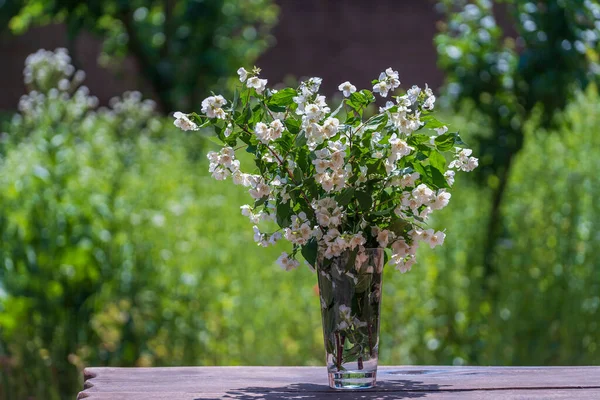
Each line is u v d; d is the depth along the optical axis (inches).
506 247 199.2
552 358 181.2
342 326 85.9
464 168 84.8
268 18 423.2
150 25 386.3
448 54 219.1
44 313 173.6
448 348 187.8
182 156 290.0
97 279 178.5
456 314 191.5
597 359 179.0
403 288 194.2
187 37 380.2
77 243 177.8
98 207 185.5
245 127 83.4
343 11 465.7
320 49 466.0
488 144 215.3
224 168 84.4
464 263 204.8
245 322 183.2
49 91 237.6
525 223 199.0
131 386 89.8
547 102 209.5
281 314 188.4
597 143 245.3
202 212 240.1
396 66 463.8
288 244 215.0
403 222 83.8
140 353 176.2
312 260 82.7
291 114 84.8
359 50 464.8
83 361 172.7
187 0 373.1
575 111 252.8
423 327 188.4
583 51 201.0
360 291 85.3
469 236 217.9
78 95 232.2
